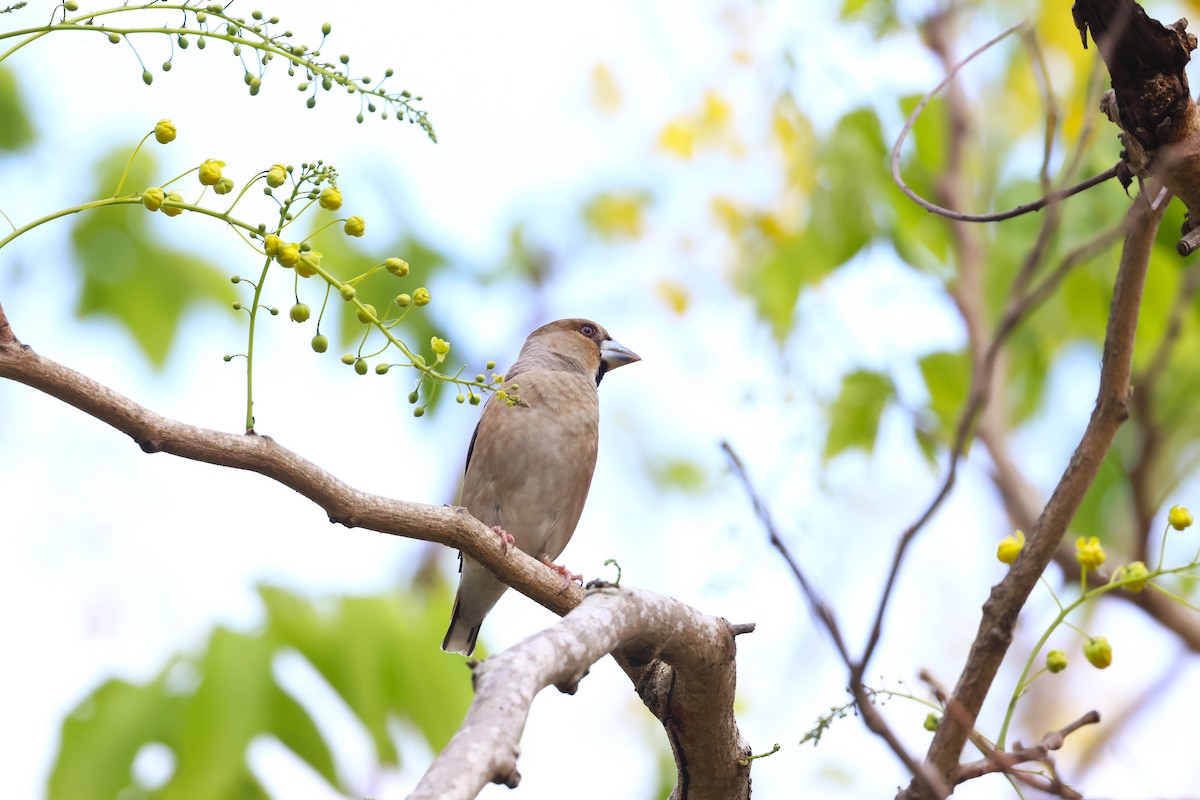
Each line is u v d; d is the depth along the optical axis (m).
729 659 6.69
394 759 9.03
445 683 9.38
